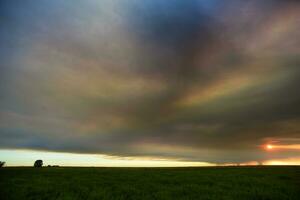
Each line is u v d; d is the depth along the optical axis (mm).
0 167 58188
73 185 28094
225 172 48344
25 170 49062
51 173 43531
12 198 20328
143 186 28219
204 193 23984
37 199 20172
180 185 29359
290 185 28734
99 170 54125
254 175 41094
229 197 21938
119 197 21688
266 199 21438
